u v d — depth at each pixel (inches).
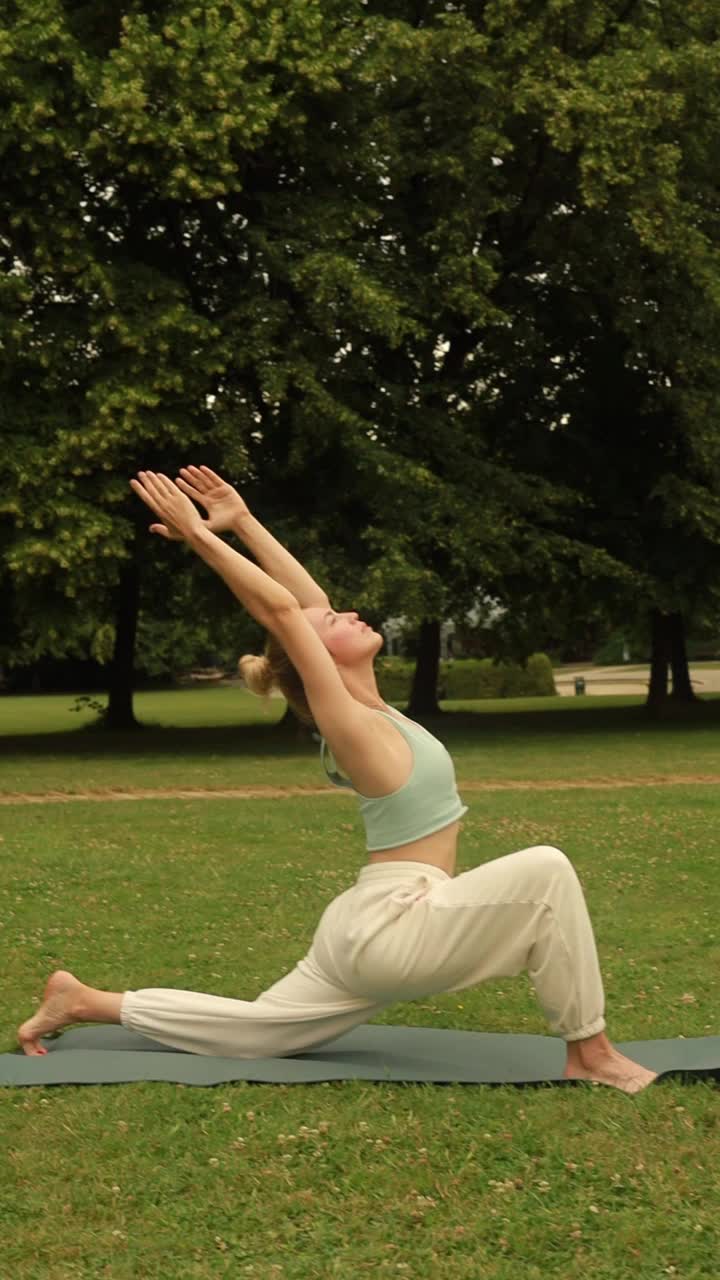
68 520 762.8
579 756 761.6
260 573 188.5
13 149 775.1
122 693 1103.6
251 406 850.1
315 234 817.5
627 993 250.1
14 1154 163.2
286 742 922.7
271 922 314.8
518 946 180.9
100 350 803.4
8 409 789.9
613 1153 159.3
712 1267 132.3
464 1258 135.1
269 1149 163.3
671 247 874.8
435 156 849.5
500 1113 173.3
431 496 858.8
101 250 815.7
